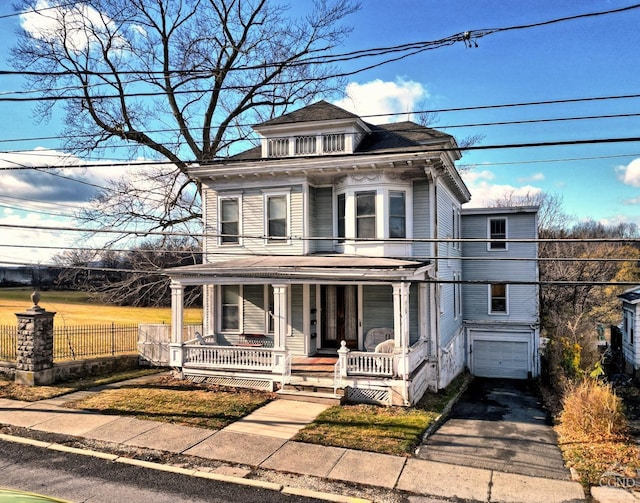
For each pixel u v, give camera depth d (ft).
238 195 56.49
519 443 35.14
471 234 74.90
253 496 25.82
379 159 49.37
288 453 31.53
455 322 66.28
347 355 44.21
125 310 115.03
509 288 73.00
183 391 45.91
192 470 28.91
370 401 43.42
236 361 48.39
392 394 42.78
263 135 57.41
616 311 122.11
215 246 57.47
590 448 33.17
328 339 55.72
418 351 47.83
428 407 44.01
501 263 73.46
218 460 30.40
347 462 30.25
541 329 90.79
